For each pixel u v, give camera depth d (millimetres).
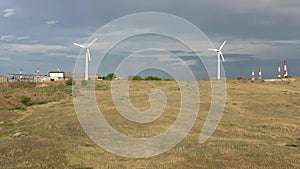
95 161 19484
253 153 21609
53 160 19438
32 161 19172
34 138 26000
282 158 20391
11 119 39719
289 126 35688
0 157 20109
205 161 19469
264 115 43406
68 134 27406
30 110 45875
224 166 18359
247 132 31250
